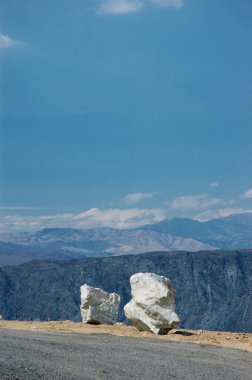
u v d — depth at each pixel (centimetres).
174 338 4025
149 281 4431
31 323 4928
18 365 2205
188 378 2406
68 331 4200
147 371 2450
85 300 5294
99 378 2200
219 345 3756
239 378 2561
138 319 4372
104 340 3516
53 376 2122
